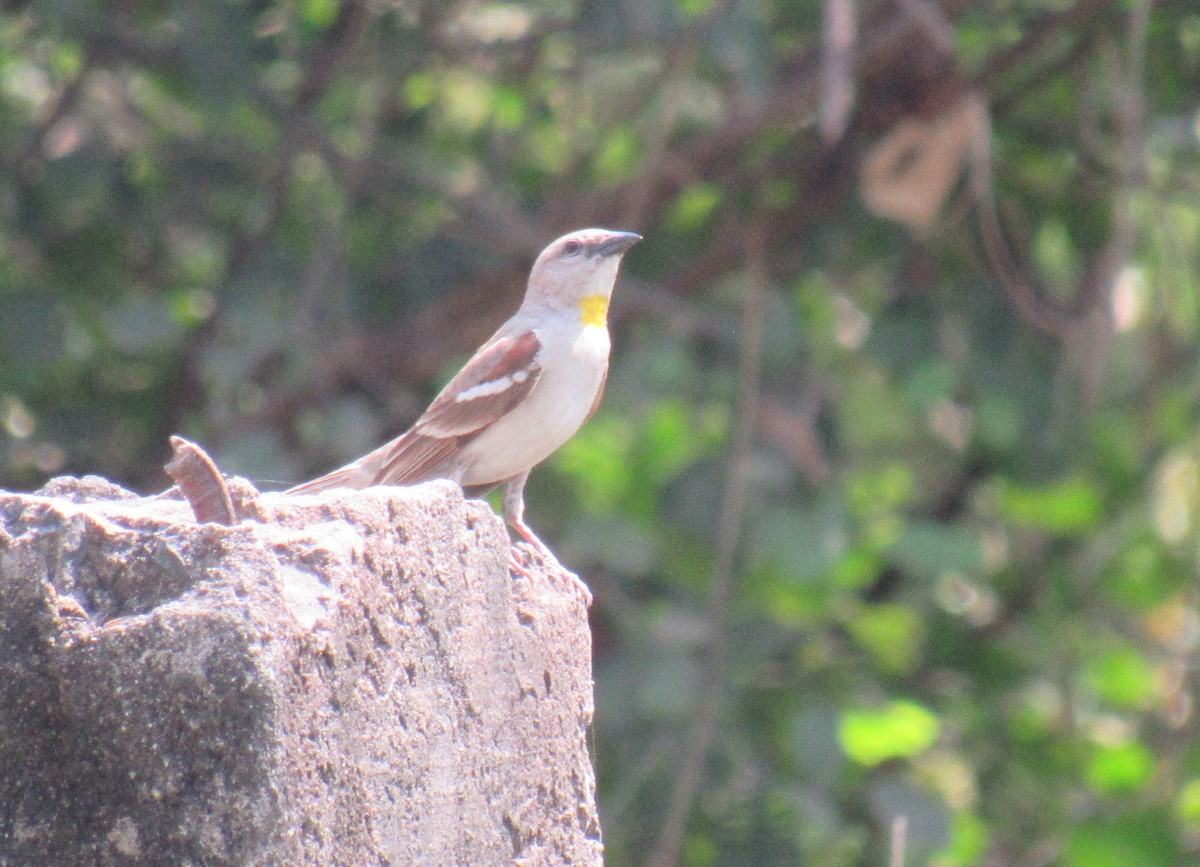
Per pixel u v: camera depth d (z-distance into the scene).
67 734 3.51
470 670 4.27
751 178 13.68
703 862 11.76
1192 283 13.49
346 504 4.01
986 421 13.18
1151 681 14.37
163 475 13.73
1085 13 12.53
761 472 12.35
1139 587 14.51
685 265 13.81
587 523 11.87
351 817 3.68
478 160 14.89
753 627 12.07
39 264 13.84
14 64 14.18
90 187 13.12
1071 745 13.77
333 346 13.46
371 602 3.88
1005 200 13.66
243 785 3.45
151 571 3.58
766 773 11.97
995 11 13.24
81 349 13.87
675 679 11.49
